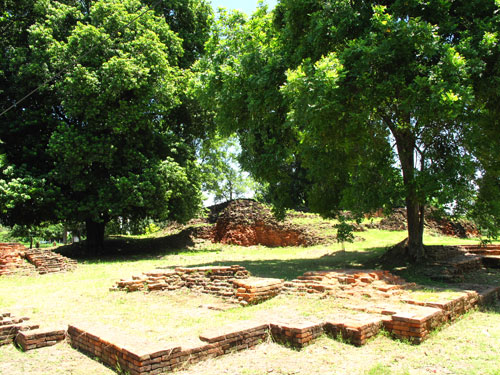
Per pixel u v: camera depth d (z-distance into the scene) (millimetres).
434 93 9539
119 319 7406
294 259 18250
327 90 10000
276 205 17484
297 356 5324
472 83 10727
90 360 5395
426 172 11445
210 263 16547
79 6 22625
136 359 4594
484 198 12312
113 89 19109
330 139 11797
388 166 12391
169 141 23766
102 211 21344
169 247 26453
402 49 10344
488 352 5387
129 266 16719
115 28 20938
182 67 26484
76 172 19281
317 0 12273
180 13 26953
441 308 6738
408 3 10977
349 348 5609
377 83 10977
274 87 13133
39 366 5188
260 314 7418
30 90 20062
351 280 9133
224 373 4781
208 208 32656
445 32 11164
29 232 29609
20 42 22625
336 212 17141
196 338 5664
